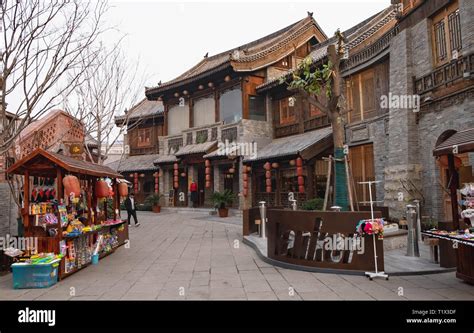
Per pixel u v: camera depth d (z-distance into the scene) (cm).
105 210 1124
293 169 1814
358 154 1508
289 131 2000
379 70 1406
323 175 1723
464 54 940
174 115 2644
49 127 1266
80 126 1416
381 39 1349
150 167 2633
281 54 2130
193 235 1348
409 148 1166
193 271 748
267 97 2112
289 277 671
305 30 2208
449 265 697
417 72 1173
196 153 2230
